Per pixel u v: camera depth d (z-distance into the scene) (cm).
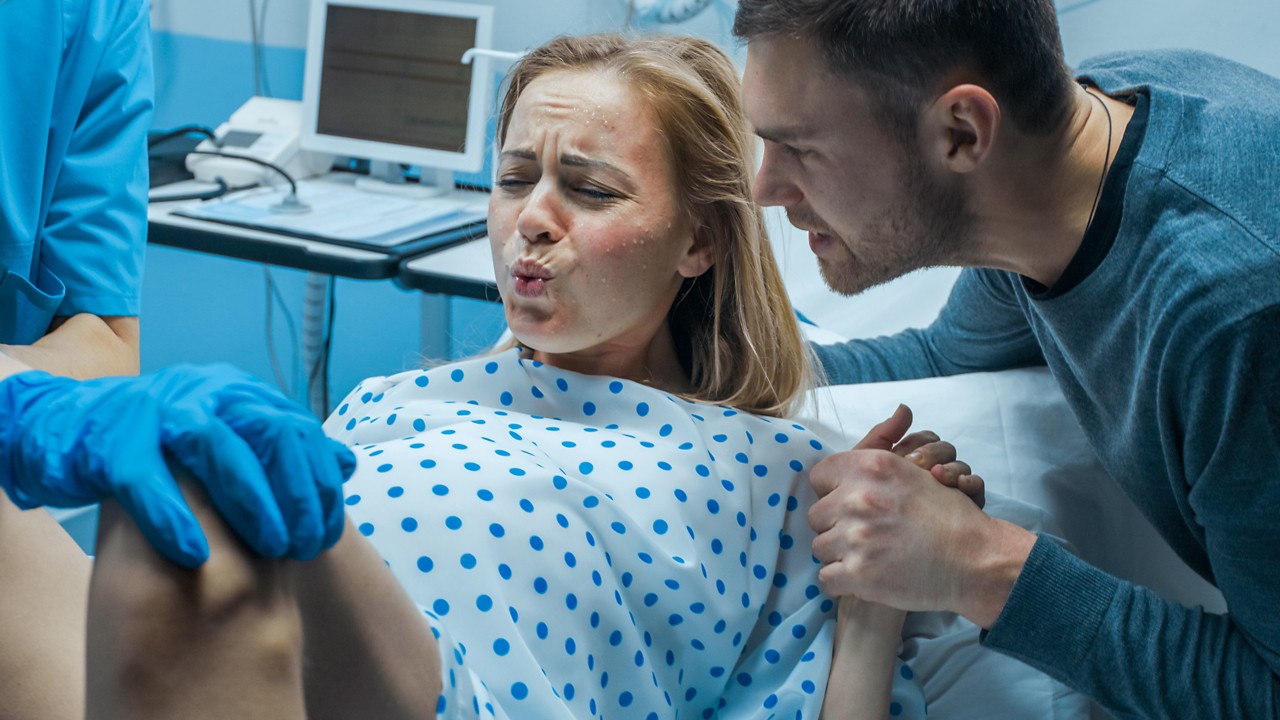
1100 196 94
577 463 100
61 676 72
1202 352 86
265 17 276
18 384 56
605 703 93
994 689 114
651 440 105
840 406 135
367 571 62
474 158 235
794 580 108
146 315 307
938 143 91
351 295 288
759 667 103
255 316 299
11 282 125
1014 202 95
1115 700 99
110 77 133
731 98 115
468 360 120
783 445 110
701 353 120
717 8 218
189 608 51
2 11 122
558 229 104
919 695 108
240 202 227
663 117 107
